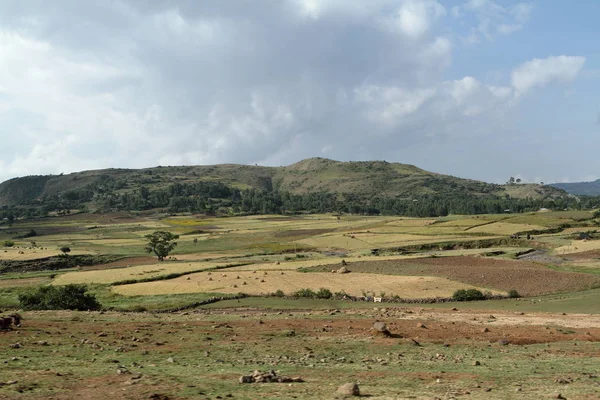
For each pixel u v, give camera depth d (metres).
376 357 27.91
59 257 133.50
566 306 62.00
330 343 32.41
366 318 47.34
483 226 170.38
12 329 34.50
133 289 80.31
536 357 28.95
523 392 18.50
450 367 25.00
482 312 53.69
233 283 82.69
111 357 26.20
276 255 135.88
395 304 67.81
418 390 18.72
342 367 24.45
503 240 142.62
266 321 43.62
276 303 68.88
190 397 16.86
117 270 103.38
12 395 16.92
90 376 20.53
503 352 30.72
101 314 47.34
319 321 44.12
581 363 26.73
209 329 37.81
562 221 179.12
